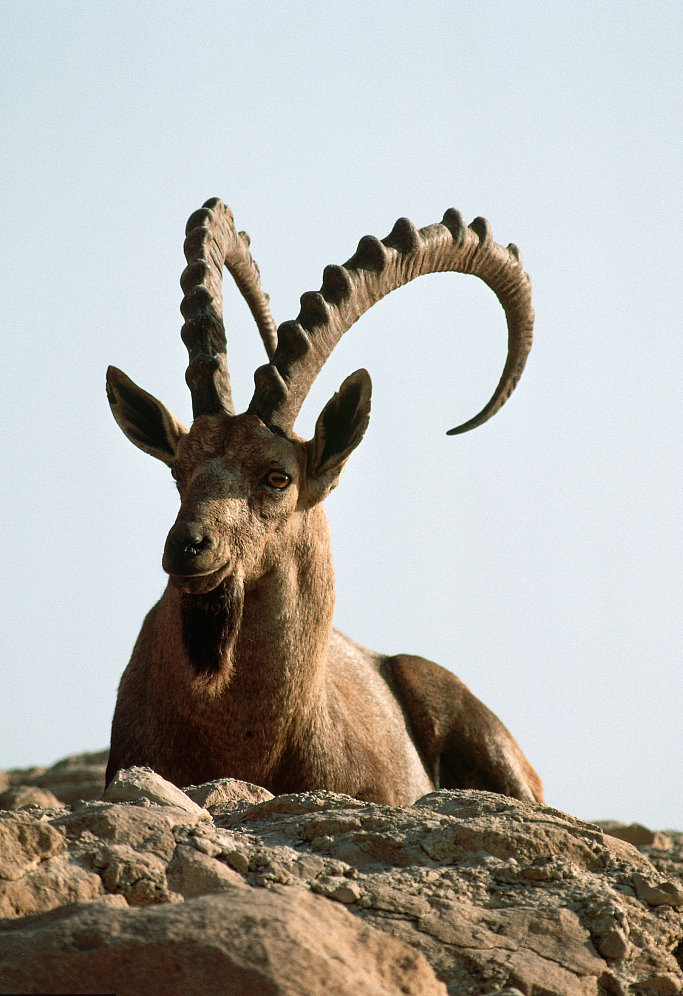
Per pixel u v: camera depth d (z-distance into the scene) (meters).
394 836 7.78
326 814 8.21
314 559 13.09
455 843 7.78
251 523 12.12
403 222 14.26
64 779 24.84
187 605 12.02
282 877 6.91
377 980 5.48
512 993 6.10
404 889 7.12
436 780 16.84
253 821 8.55
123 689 14.04
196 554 11.28
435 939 6.64
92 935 5.30
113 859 6.71
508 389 15.83
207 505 11.69
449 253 14.72
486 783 17.17
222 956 5.12
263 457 12.30
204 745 12.76
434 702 17.16
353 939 5.67
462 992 6.30
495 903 7.22
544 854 7.81
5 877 6.31
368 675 16.45
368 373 12.54
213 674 11.99
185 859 6.88
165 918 5.40
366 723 15.20
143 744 13.19
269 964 5.09
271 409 12.49
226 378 12.94
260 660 12.63
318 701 13.45
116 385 13.30
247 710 12.67
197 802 9.35
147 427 13.34
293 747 13.19
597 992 6.64
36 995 5.01
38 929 5.43
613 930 7.01
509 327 15.78
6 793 20.36
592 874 7.80
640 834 17.58
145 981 5.06
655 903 7.61
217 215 15.23
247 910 5.49
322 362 13.19
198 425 12.48
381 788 14.33
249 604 12.60
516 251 15.49
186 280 14.07
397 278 14.23
